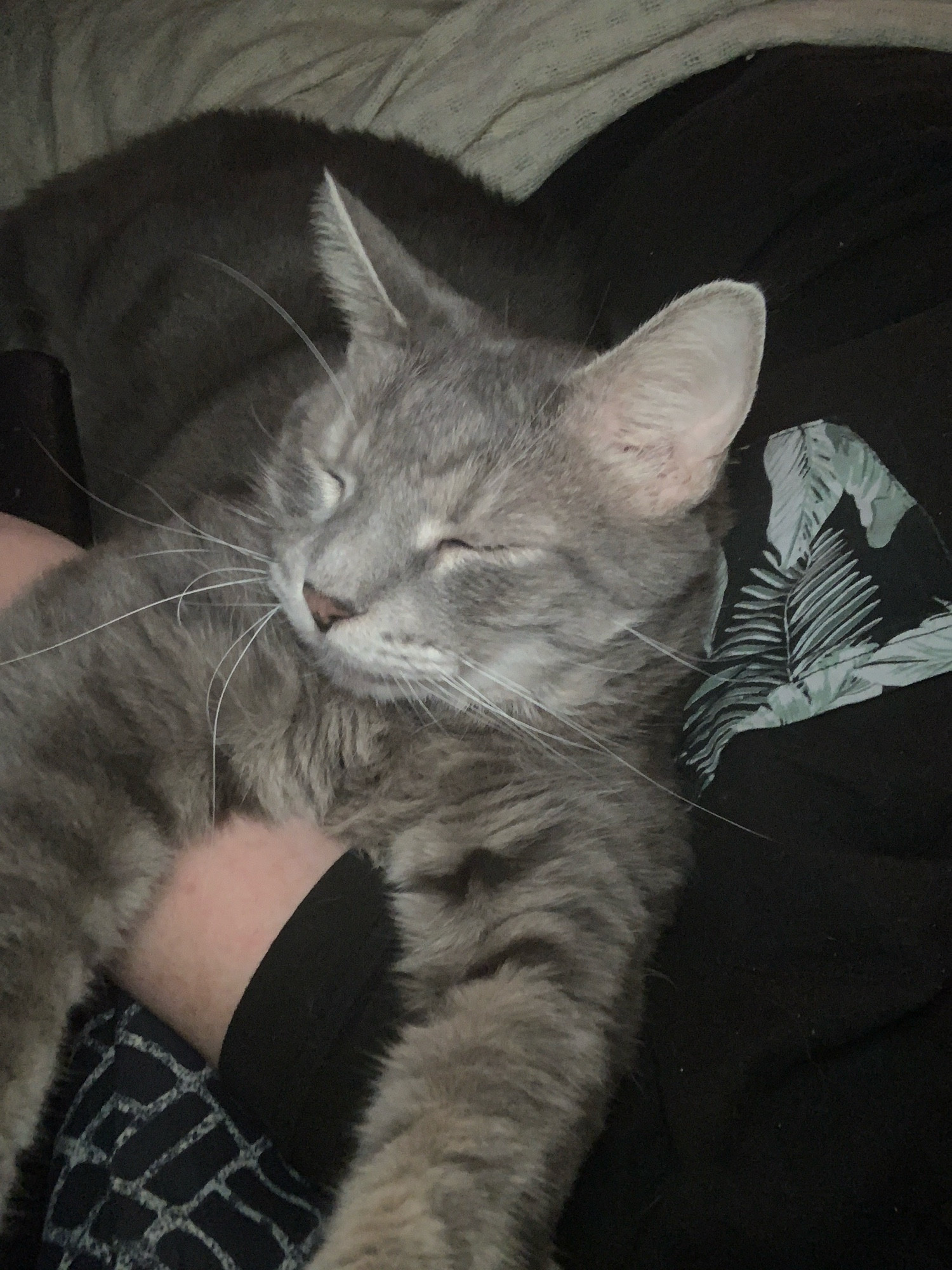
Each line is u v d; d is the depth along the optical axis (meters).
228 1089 0.25
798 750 0.26
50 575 0.29
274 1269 0.27
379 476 0.30
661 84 0.41
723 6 0.41
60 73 0.54
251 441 0.36
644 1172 0.26
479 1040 0.26
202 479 0.36
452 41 0.47
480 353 0.32
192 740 0.27
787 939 0.26
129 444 0.41
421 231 0.41
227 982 0.25
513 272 0.41
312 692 0.29
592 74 0.44
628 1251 0.25
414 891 0.28
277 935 0.25
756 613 0.28
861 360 0.27
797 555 0.27
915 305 0.29
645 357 0.29
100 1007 0.30
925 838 0.25
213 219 0.42
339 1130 0.25
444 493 0.30
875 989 0.24
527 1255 0.25
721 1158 0.24
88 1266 0.26
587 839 0.29
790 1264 0.23
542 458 0.30
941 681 0.25
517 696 0.32
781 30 0.38
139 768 0.26
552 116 0.44
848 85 0.34
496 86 0.45
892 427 0.26
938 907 0.24
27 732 0.26
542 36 0.44
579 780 0.31
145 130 0.51
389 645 0.29
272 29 0.51
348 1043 0.25
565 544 0.30
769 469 0.29
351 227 0.32
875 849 0.26
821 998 0.24
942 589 0.25
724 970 0.26
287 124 0.46
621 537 0.31
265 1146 0.28
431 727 0.30
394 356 0.32
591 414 0.30
